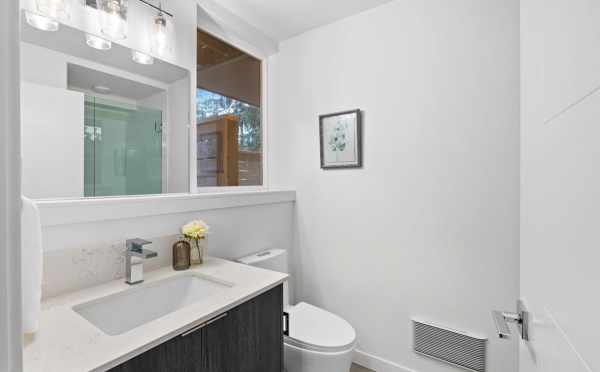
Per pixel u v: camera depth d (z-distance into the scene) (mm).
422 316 1775
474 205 1611
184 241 1464
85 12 1285
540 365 594
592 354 362
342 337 1539
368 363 1974
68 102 1233
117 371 750
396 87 1858
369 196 1978
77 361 721
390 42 1883
